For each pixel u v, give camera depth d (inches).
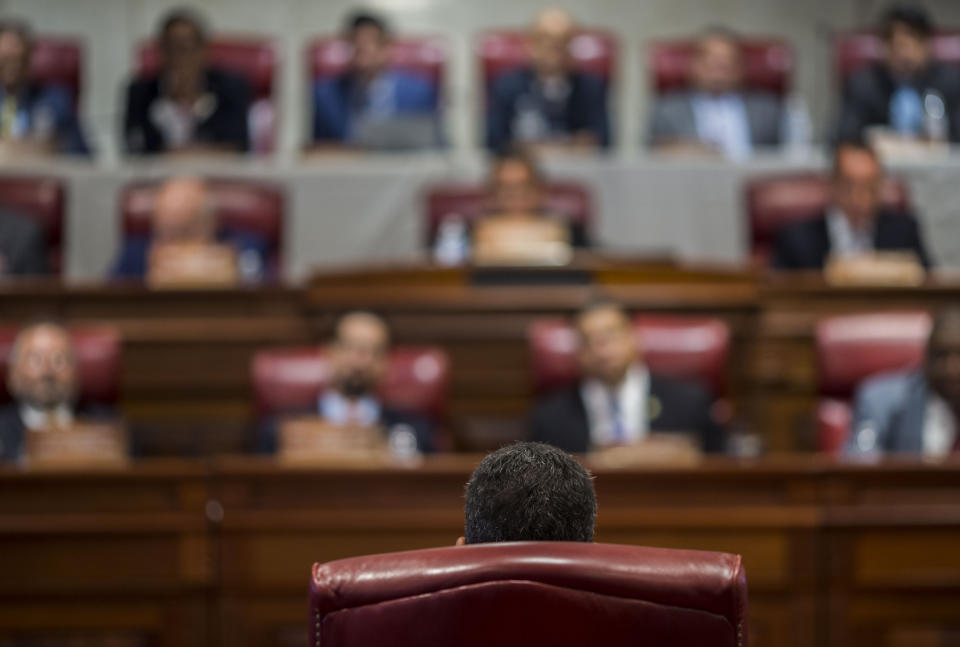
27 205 517.0
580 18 786.2
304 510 299.9
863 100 599.8
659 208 542.6
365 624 134.5
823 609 298.0
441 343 449.7
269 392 409.1
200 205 474.6
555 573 132.6
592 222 519.8
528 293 448.1
